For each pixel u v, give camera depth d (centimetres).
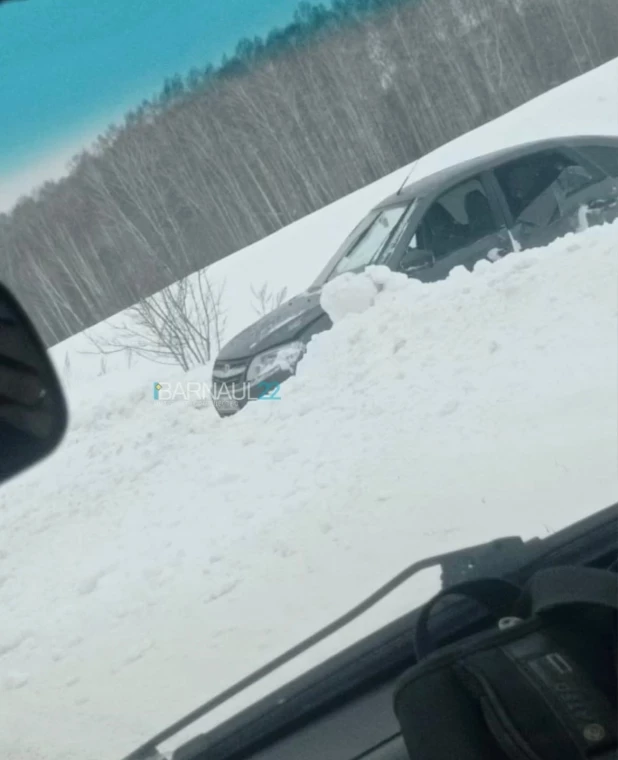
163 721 369
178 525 651
